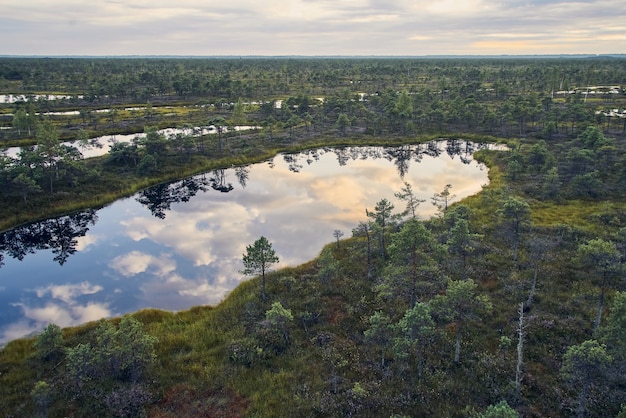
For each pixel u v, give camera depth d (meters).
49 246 60.69
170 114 133.00
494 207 65.12
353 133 118.38
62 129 111.94
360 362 34.16
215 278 51.34
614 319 29.41
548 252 48.84
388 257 50.66
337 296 43.94
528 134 110.12
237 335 38.16
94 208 70.88
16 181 64.69
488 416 23.41
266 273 50.50
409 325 30.67
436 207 70.88
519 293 41.78
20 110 105.62
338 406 29.75
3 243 60.25
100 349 32.38
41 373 33.53
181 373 33.38
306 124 121.06
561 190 69.50
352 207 72.62
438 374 32.16
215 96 169.75
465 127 121.81
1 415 29.14
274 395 31.03
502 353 34.09
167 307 45.69
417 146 111.81
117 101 155.88
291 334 37.88
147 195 78.19
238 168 93.81
